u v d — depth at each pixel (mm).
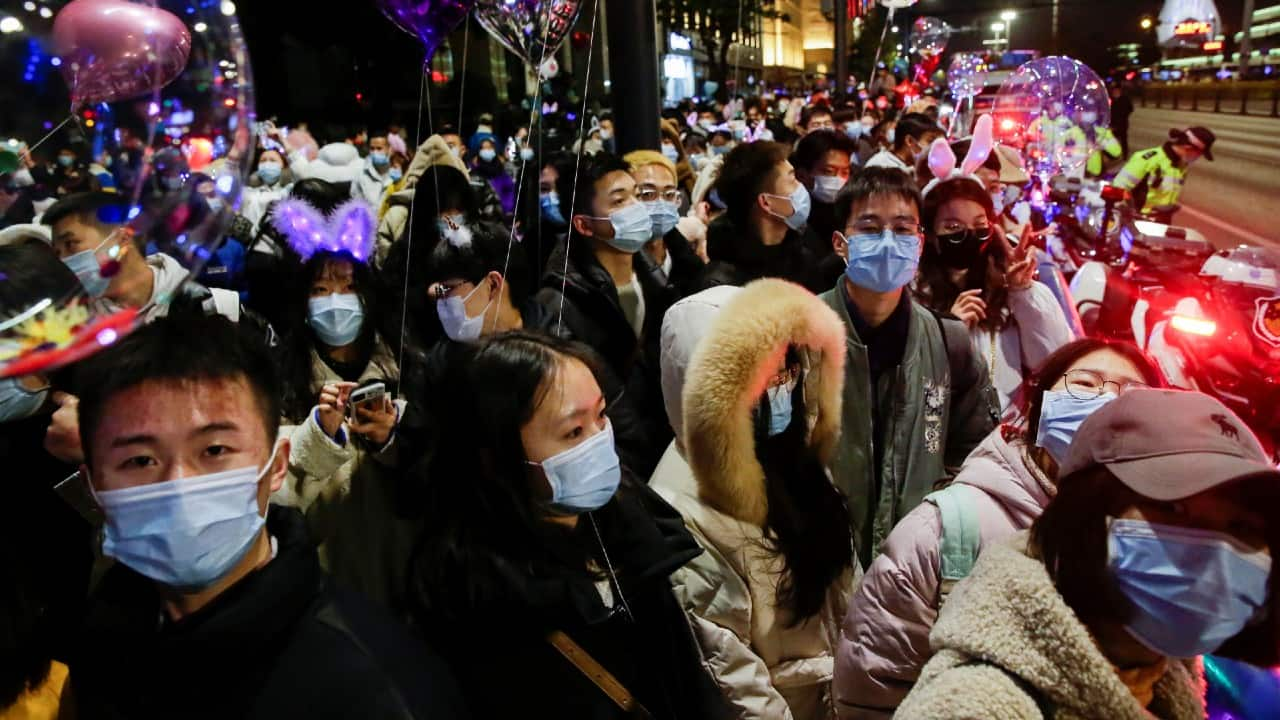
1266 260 3473
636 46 4711
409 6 3129
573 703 1667
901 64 23172
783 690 2133
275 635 1281
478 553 1661
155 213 1228
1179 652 1172
